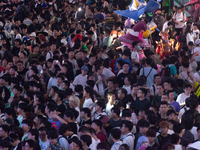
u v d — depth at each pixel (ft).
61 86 73.26
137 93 67.51
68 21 143.23
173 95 66.08
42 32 116.67
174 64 81.51
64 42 107.76
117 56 101.30
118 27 115.75
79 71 84.99
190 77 77.41
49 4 163.32
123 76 78.59
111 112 58.90
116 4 145.18
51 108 56.95
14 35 115.75
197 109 63.67
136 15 109.19
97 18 128.36
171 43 108.99
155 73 77.05
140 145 49.39
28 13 138.51
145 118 58.80
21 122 58.80
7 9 150.71
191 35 120.57
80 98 69.92
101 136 54.13
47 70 85.71
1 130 53.83
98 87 77.36
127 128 52.03
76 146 46.80
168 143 44.98
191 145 32.22
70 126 55.21
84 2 159.22
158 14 136.67
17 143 52.11
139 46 93.91
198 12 136.77
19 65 88.07
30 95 69.56
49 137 48.75
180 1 165.17
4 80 75.36
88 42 105.50
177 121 59.62
